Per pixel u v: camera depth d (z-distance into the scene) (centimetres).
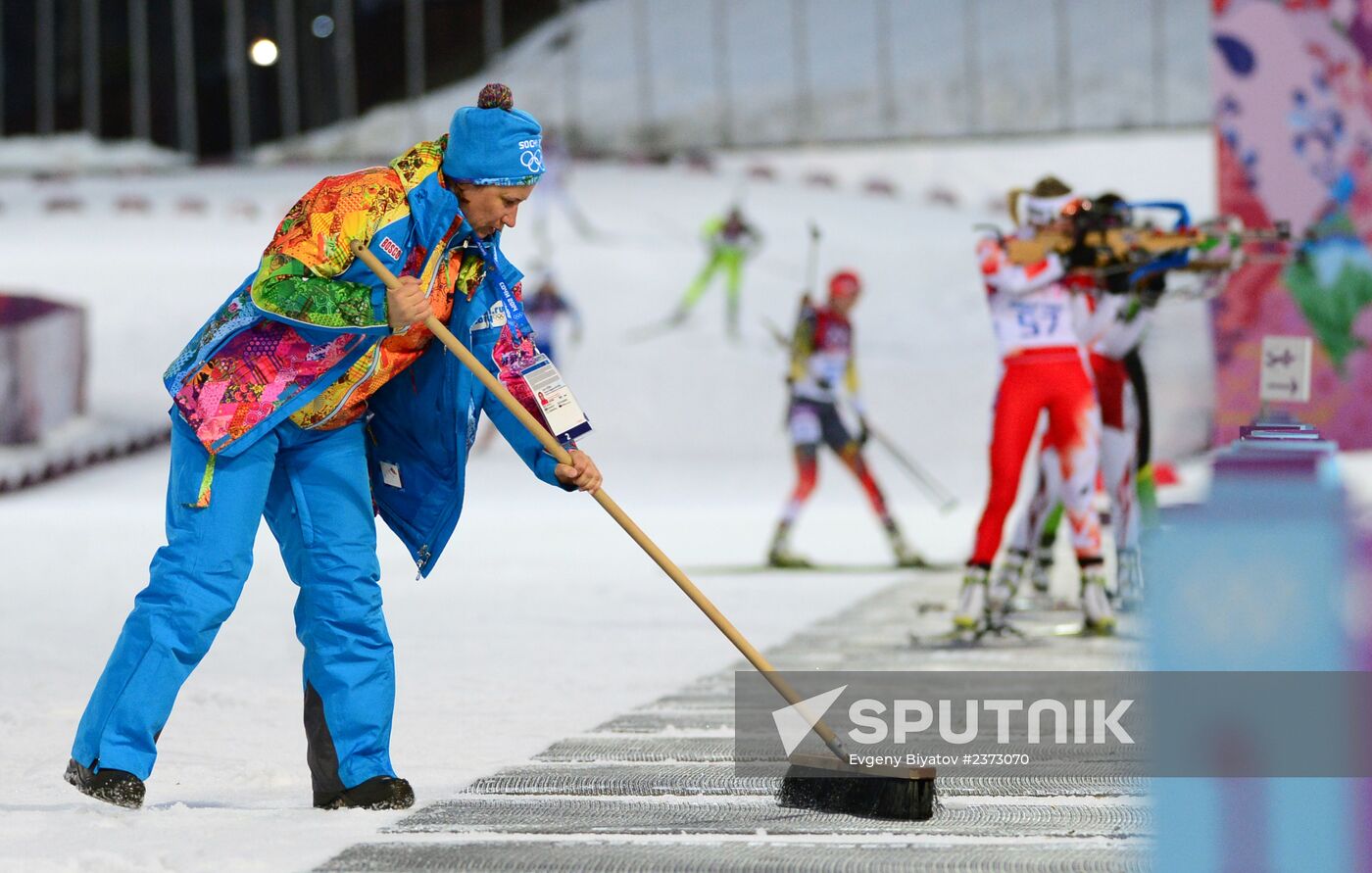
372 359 1222
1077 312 2575
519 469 7100
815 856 1075
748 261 9106
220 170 11988
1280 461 893
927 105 12762
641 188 10544
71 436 7400
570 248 9188
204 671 2130
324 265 1184
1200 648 925
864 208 10169
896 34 13562
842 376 3931
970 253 9050
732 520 5397
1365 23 3928
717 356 8312
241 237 9719
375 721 1256
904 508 5984
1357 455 4106
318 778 1252
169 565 1227
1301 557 888
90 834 1144
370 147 13150
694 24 14288
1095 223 2491
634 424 7875
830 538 4744
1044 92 12531
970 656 2228
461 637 2512
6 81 13138
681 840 1128
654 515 5628
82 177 11688
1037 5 13338
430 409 1266
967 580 2397
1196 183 10762
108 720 1224
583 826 1177
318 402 1232
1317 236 3822
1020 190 2516
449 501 1288
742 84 13412
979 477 6962
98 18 13238
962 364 8150
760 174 10994
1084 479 2448
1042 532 2883
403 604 3031
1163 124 12006
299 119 13350
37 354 7288
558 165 9425
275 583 3456
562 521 5303
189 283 8812
